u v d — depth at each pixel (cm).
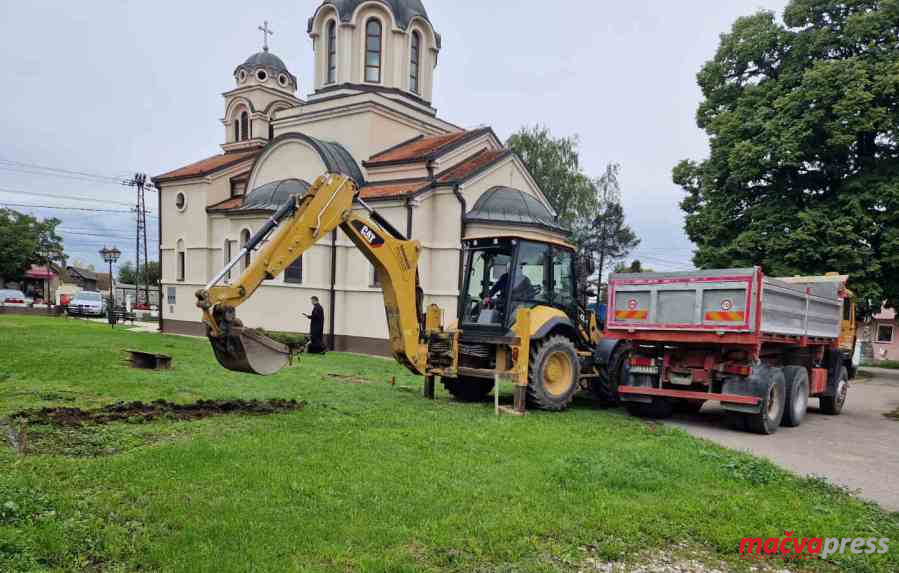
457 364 1041
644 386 1018
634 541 452
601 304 1274
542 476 587
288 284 2130
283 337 1845
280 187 2162
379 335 1975
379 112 2273
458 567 390
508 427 823
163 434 705
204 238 2559
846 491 608
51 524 411
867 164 2148
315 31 2481
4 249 5097
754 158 2131
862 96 1938
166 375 1162
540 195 2362
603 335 1130
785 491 583
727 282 892
